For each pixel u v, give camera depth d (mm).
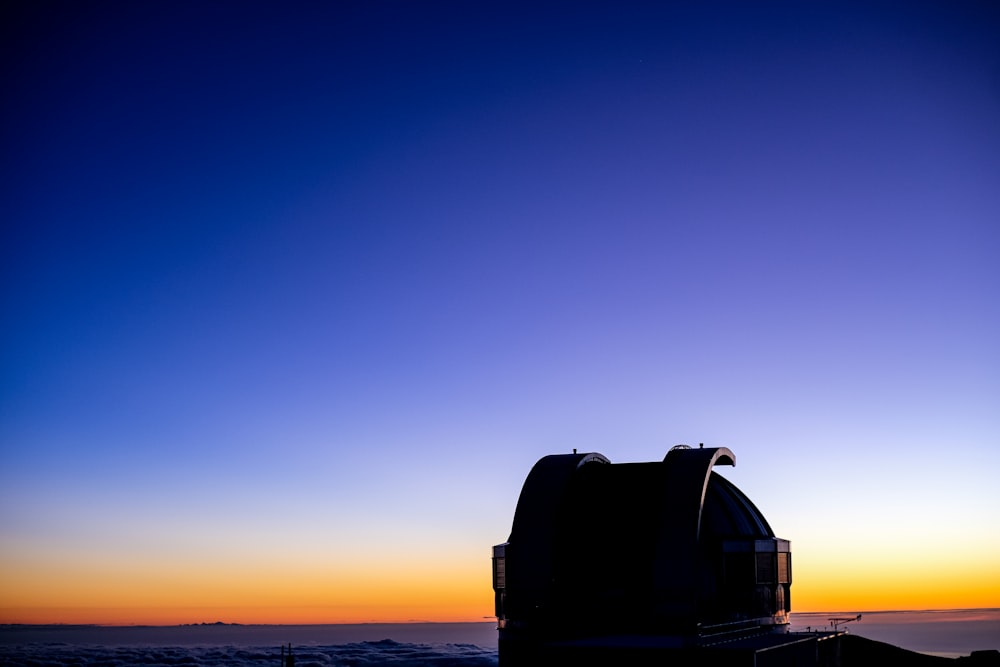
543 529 37812
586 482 40875
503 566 40844
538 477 39750
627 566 37281
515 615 37094
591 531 38781
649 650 31375
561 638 36375
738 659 30219
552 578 36844
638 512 38594
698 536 34844
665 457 40688
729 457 40406
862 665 59406
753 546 38281
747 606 37500
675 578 34594
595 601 37094
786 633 38469
